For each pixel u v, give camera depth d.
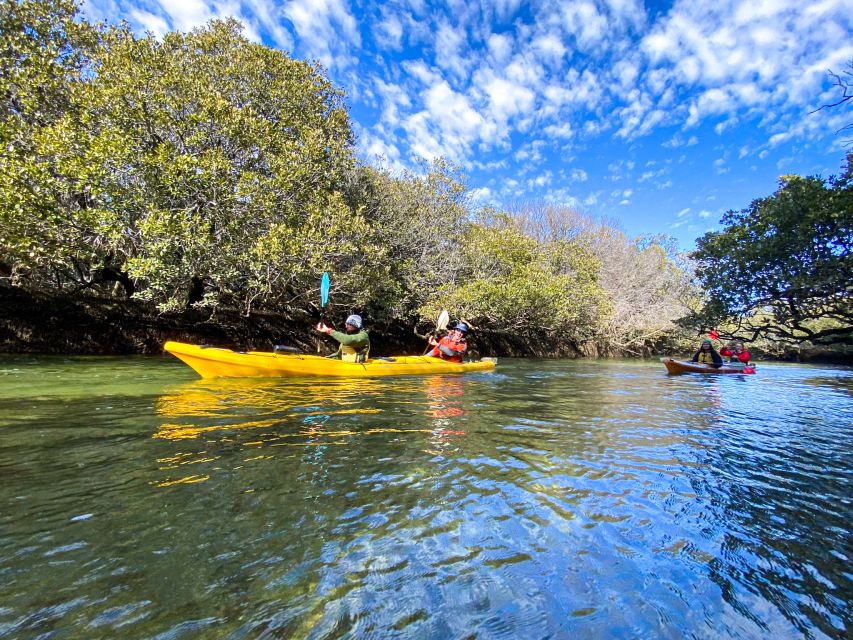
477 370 10.98
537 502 2.49
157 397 5.09
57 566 1.72
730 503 2.59
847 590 1.77
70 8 11.12
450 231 19.83
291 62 14.25
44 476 2.60
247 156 11.75
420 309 17.52
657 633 1.49
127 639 1.35
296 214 11.93
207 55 13.08
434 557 1.90
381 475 2.81
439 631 1.46
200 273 10.68
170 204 10.47
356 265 13.49
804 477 3.09
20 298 11.06
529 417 4.85
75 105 10.41
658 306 28.70
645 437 4.10
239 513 2.22
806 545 2.12
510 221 29.22
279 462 2.97
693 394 7.62
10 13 10.44
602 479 2.90
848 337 21.77
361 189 16.80
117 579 1.65
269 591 1.62
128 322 12.50
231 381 6.55
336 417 4.36
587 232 32.91
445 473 2.89
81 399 4.83
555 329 24.28
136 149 9.91
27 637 1.33
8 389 5.36
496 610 1.57
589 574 1.82
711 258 20.69
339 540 2.00
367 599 1.60
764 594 1.73
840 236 16.05
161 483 2.55
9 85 9.78
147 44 11.62
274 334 15.55
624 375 11.34
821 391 8.75
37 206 8.55
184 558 1.81
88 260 10.94
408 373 8.89
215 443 3.33
